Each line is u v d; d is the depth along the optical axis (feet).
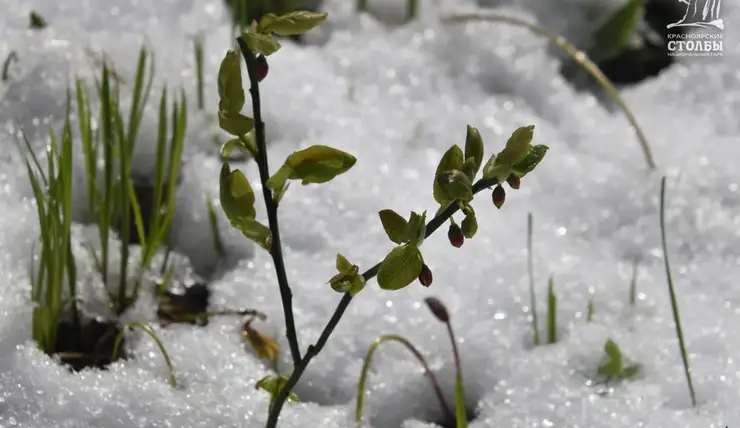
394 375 1.80
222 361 1.77
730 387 1.76
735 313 1.88
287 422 1.70
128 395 1.70
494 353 1.82
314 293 1.88
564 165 2.22
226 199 1.49
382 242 1.97
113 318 1.84
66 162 1.74
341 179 2.06
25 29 2.24
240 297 1.88
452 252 1.97
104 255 1.84
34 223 1.86
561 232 2.03
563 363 1.80
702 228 2.02
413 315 1.86
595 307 1.89
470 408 1.81
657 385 1.77
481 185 1.46
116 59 2.17
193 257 1.97
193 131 2.07
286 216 1.98
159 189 1.85
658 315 1.88
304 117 2.24
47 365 1.72
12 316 1.75
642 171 2.21
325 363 1.81
